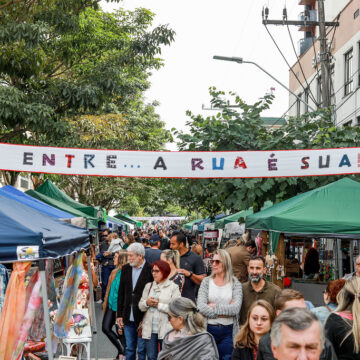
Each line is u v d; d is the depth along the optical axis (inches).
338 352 177.3
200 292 262.7
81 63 789.9
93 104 613.9
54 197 690.8
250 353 194.1
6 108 513.7
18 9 552.4
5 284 263.0
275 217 346.9
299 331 103.9
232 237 788.0
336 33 991.6
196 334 192.4
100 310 561.0
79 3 622.5
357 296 177.2
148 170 369.7
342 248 569.0
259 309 188.1
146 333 287.4
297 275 532.1
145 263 313.9
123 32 820.6
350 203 357.4
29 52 568.4
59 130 561.9
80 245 287.1
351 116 901.8
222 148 565.3
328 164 368.2
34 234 225.3
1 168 358.3
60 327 314.5
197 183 546.6
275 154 370.0
